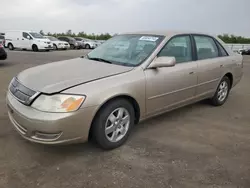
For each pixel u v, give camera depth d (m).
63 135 2.64
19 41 20.78
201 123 4.06
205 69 4.23
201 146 3.27
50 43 20.83
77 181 2.48
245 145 3.32
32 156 2.90
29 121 2.63
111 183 2.46
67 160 2.85
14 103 2.87
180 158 2.95
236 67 5.11
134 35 4.04
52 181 2.47
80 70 3.17
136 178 2.55
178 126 3.91
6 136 3.35
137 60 3.43
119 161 2.86
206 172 2.68
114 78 2.99
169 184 2.47
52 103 2.61
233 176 2.62
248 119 4.30
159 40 3.68
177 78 3.70
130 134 3.56
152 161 2.87
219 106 4.98
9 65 10.38
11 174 2.55
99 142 2.95
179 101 3.88
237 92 6.32
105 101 2.82
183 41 3.98
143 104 3.31
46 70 3.25
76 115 2.64
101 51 3.98
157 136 3.53
